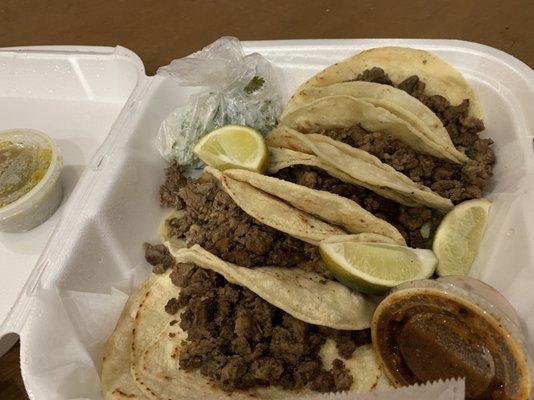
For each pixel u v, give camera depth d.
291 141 0.24
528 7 0.30
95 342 0.21
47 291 0.21
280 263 0.22
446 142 0.22
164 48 0.34
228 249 0.22
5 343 0.23
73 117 0.32
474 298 0.15
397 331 0.17
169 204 0.26
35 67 0.32
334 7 0.33
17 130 0.29
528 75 0.22
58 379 0.19
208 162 0.25
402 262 0.20
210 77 0.26
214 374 0.19
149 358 0.20
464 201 0.21
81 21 0.38
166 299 0.22
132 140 0.25
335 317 0.20
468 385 0.16
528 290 0.17
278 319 0.20
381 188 0.21
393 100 0.23
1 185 0.27
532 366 0.14
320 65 0.27
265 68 0.27
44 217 0.28
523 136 0.21
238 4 0.35
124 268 0.24
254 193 0.23
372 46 0.26
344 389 0.19
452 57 0.24
